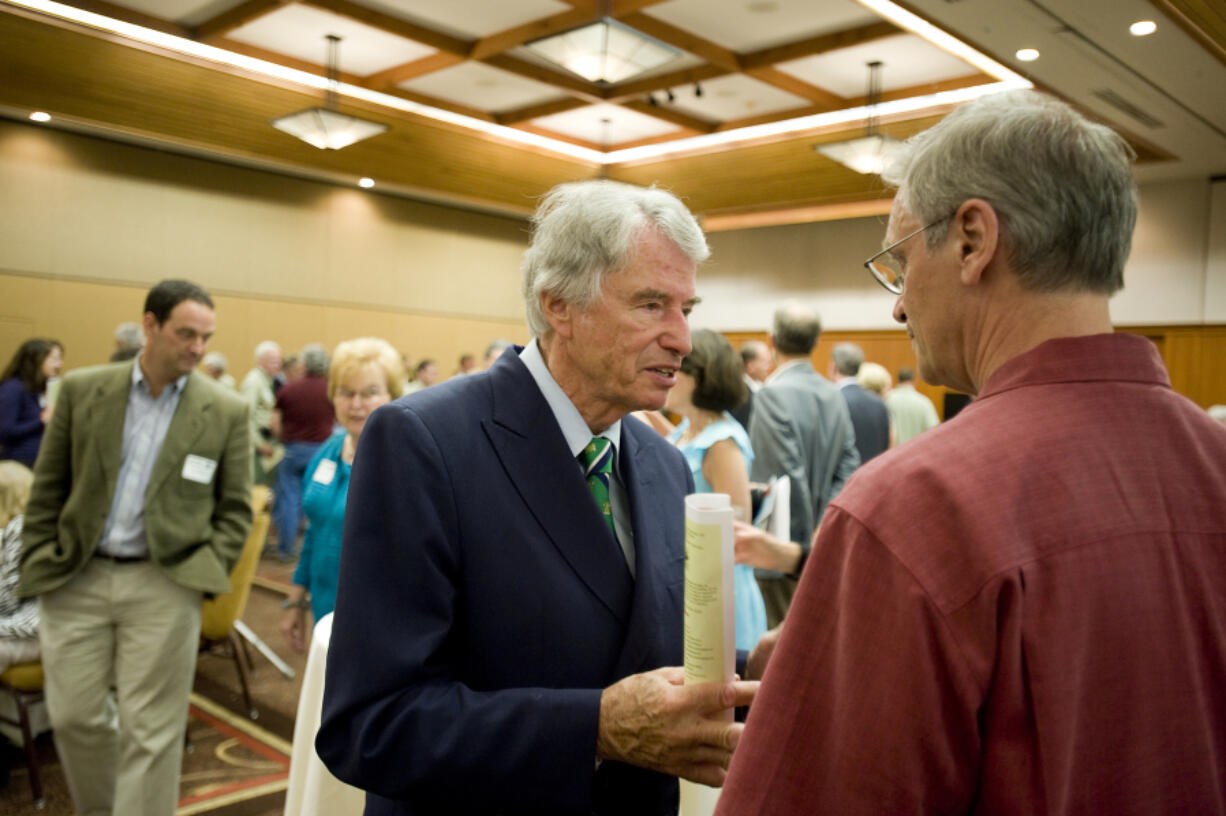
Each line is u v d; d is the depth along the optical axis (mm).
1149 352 790
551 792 984
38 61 7055
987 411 751
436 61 7781
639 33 6203
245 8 6777
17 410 5500
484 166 9797
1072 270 762
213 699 4000
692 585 951
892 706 676
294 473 7102
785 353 3795
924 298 840
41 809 2969
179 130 7965
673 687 956
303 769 1734
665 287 1115
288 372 8484
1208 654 727
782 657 752
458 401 1153
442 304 11430
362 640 1050
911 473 718
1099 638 680
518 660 1091
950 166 801
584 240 1117
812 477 3592
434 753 992
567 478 1146
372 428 1114
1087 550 682
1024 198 760
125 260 8859
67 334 8531
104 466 2479
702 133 9500
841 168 8906
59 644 2488
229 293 9609
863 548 710
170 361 2518
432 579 1060
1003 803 671
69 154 8500
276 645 4820
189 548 2557
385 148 9078
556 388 1186
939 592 672
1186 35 4750
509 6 6602
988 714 678
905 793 672
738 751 760
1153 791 696
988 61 6930
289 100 8195
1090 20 4648
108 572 2500
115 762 2582
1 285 8180
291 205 10047
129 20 7047
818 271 11023
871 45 6883
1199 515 732
